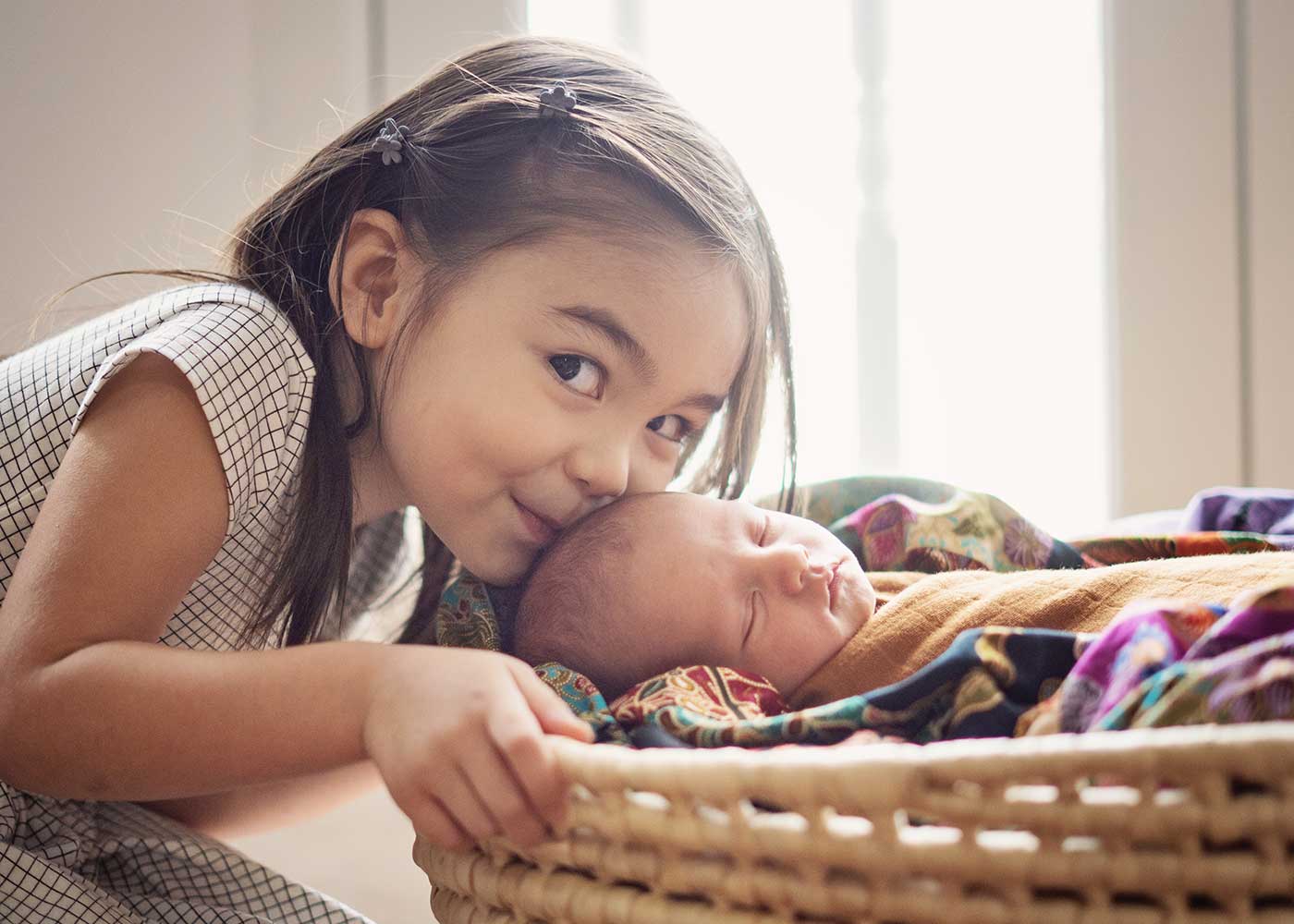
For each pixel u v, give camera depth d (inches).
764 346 33.2
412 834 49.5
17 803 26.4
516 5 52.7
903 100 57.9
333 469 28.7
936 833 15.9
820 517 38.7
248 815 34.6
